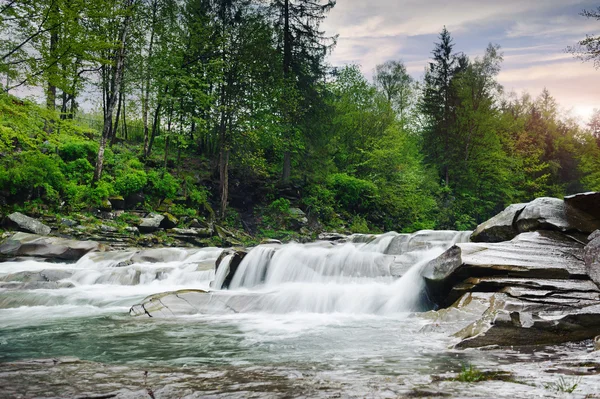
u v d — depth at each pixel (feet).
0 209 60.95
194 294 28.53
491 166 139.33
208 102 86.38
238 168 101.71
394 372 12.38
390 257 36.55
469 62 153.07
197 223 77.05
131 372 11.16
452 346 16.74
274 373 11.54
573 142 190.49
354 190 112.47
